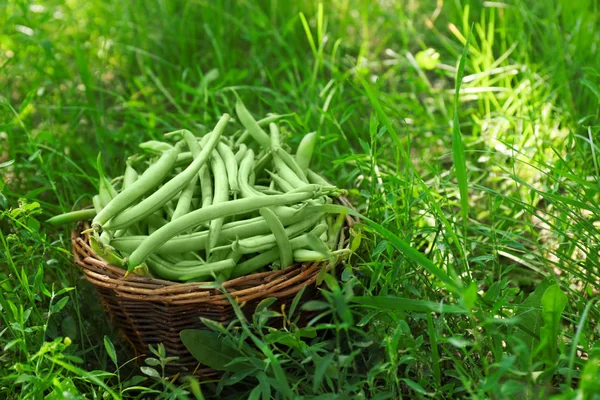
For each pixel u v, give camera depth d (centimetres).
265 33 127
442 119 117
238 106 89
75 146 109
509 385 62
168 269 75
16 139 108
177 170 85
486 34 134
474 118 110
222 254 75
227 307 73
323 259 74
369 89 76
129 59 130
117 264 75
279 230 73
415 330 78
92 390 74
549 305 68
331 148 108
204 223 75
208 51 133
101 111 110
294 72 130
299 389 74
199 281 75
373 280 76
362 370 77
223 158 84
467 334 77
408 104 114
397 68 125
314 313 78
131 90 122
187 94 123
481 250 91
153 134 109
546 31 124
